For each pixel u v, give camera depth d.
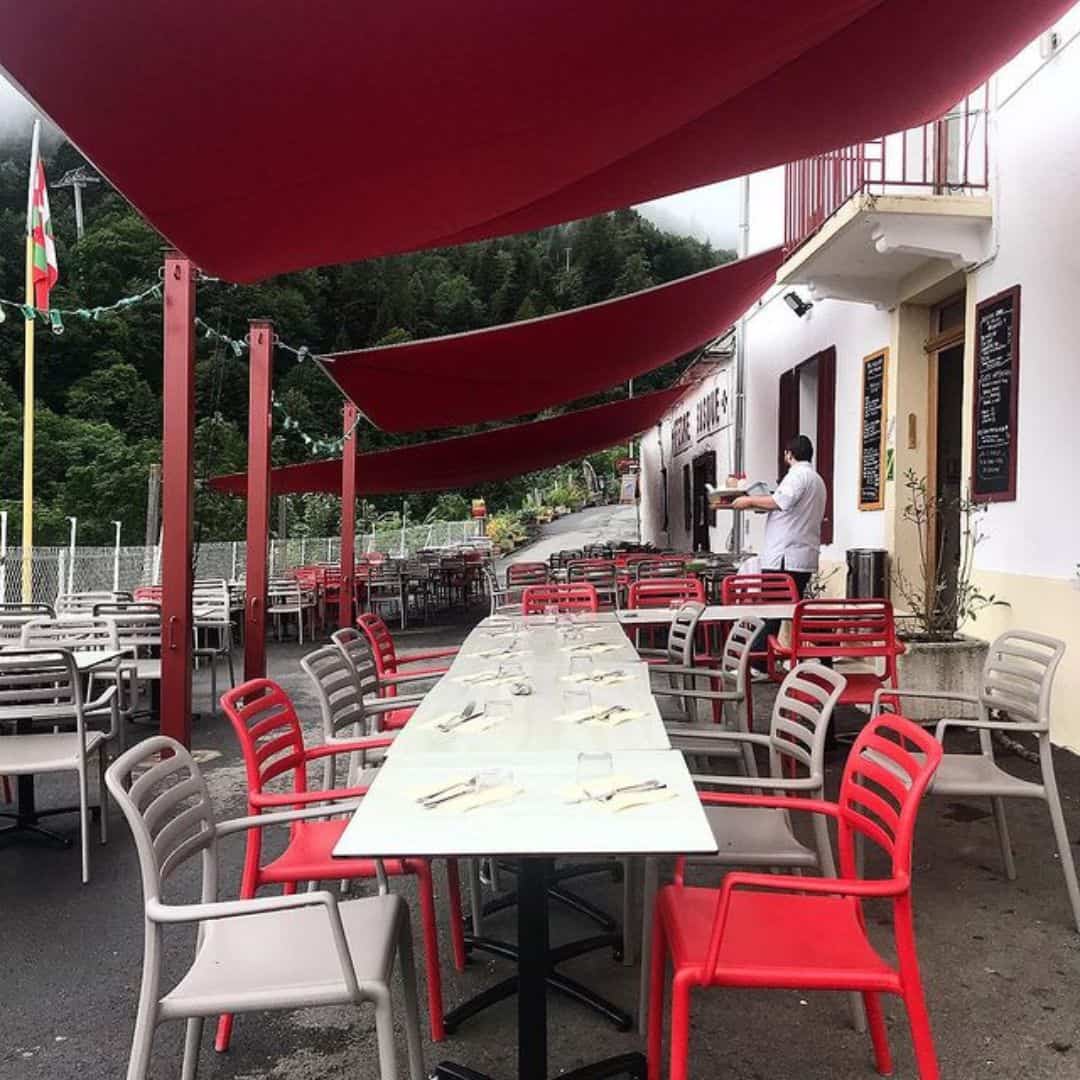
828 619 4.88
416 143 3.61
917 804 1.99
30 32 2.49
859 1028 2.60
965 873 3.64
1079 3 4.44
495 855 1.75
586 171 4.54
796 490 6.81
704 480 15.20
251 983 2.00
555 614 6.03
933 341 7.36
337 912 1.95
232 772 5.49
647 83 3.58
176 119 3.07
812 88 4.39
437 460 13.20
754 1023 2.65
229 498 23.78
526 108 3.54
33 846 4.25
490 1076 2.43
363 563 15.55
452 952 3.14
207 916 1.92
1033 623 5.54
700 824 1.88
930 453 7.44
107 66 2.69
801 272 7.29
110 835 4.38
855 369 8.38
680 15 3.04
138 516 24.50
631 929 3.02
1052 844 3.92
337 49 2.81
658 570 9.57
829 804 2.45
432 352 8.01
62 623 5.58
